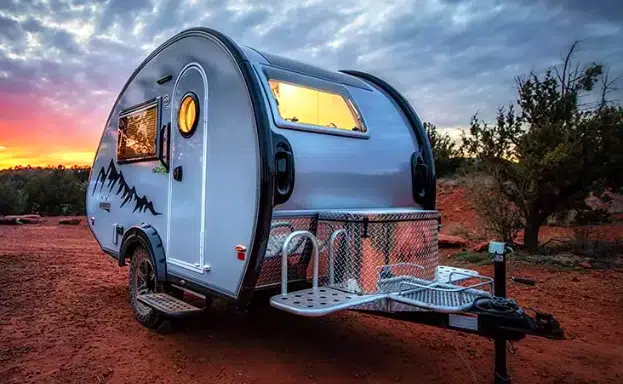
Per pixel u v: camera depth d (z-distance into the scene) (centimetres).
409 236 364
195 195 393
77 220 1579
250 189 329
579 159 816
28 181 2091
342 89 430
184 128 411
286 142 343
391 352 407
